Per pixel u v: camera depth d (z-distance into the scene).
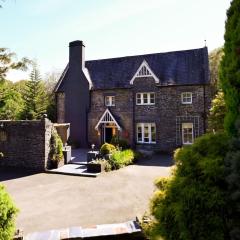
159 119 29.47
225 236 4.68
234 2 6.18
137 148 30.39
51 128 21.22
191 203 4.93
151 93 30.16
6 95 12.88
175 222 5.09
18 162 21.45
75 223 10.55
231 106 6.02
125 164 21.62
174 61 30.77
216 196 4.80
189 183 5.27
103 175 18.67
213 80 37.12
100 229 8.23
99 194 14.33
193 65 29.48
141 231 7.99
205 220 4.78
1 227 6.75
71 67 33.97
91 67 35.19
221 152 5.56
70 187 15.86
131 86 30.77
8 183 16.94
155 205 6.16
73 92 33.69
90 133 32.94
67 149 23.48
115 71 33.28
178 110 28.78
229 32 6.24
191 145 6.14
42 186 16.20
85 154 27.38
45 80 58.56
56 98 34.97
